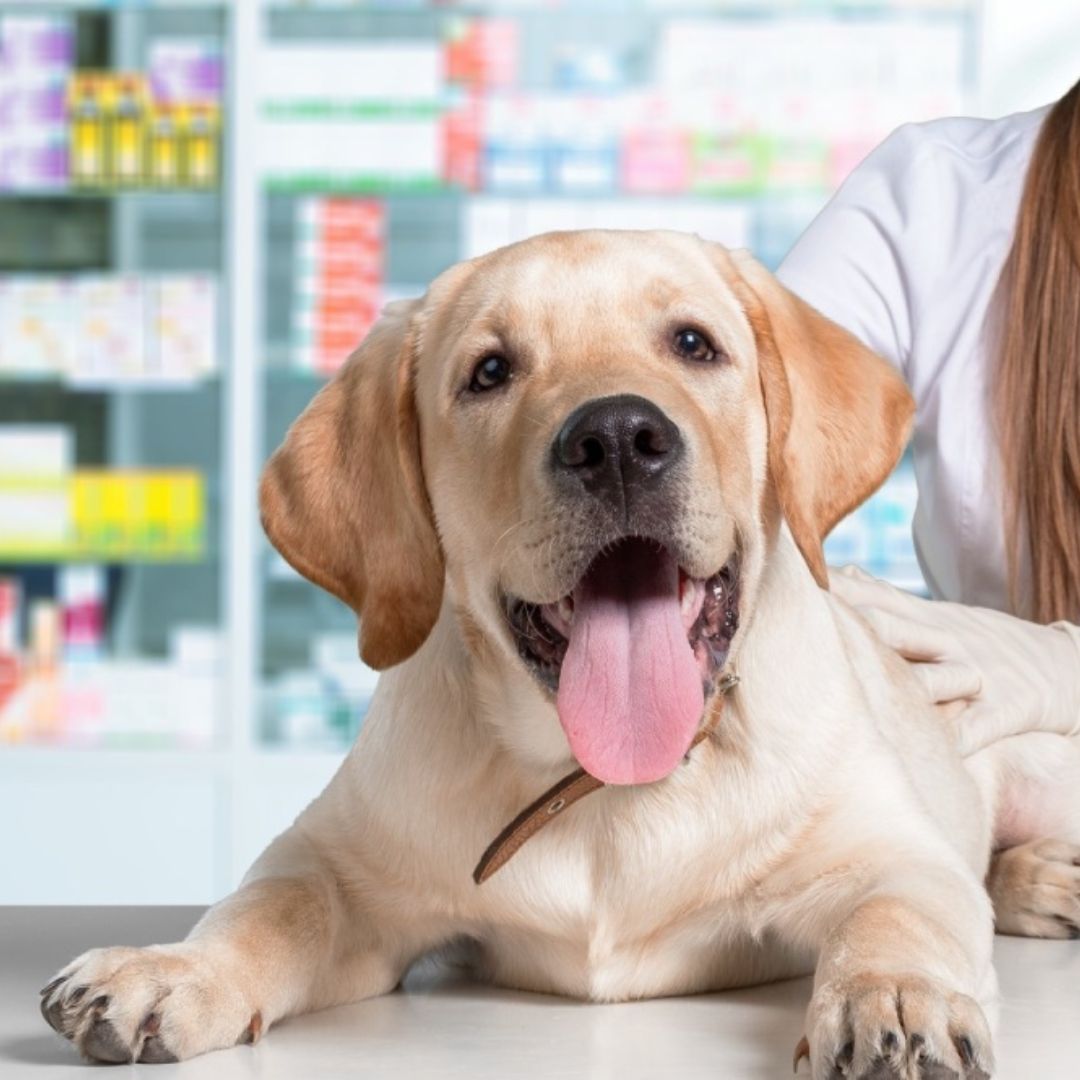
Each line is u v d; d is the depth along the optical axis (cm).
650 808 210
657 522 198
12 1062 178
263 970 192
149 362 610
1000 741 285
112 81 607
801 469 222
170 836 582
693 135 605
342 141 609
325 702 611
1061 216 316
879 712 243
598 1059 179
